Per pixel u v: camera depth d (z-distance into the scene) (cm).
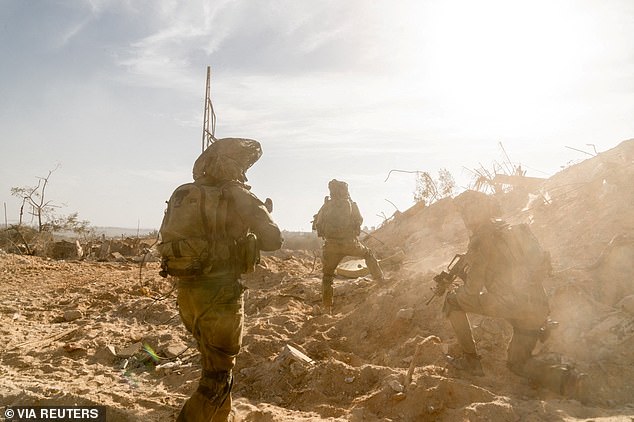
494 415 432
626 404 464
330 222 888
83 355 747
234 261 387
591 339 545
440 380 479
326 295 891
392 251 1521
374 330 730
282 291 1095
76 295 1309
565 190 1032
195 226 380
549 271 508
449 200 1614
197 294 377
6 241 3759
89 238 4800
